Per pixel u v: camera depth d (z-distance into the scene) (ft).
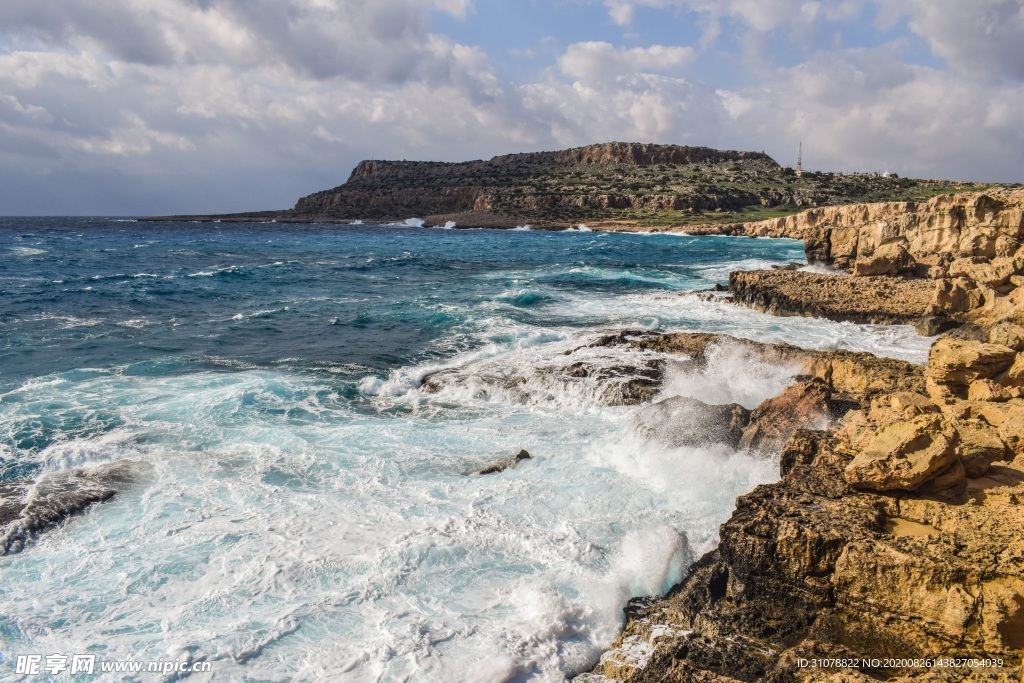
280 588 26.76
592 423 47.34
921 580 22.76
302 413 49.70
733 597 25.96
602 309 94.43
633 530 30.78
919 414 31.63
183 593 26.53
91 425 45.98
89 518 32.27
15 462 40.04
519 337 74.33
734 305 95.76
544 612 25.50
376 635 24.16
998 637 21.26
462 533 30.53
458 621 25.04
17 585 27.17
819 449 32.99
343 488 36.01
